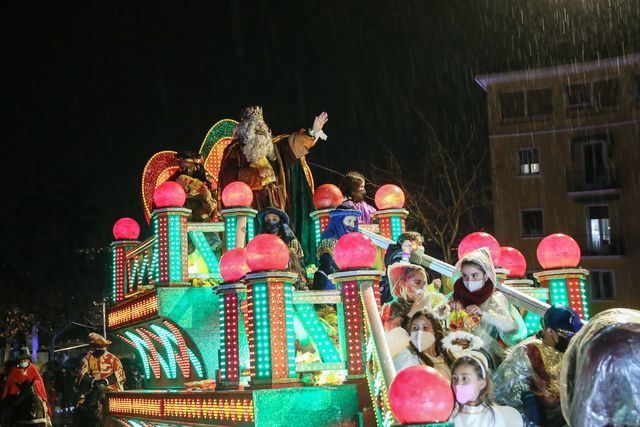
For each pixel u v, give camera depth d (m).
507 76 42.62
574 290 8.33
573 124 42.12
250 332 7.11
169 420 8.97
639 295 41.16
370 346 6.82
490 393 5.52
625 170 41.41
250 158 10.97
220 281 10.34
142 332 12.16
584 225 42.12
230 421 7.10
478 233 8.34
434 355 6.23
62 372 30.48
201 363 10.24
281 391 6.68
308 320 7.29
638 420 4.58
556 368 6.02
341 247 7.14
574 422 4.76
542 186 42.47
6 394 14.90
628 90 41.41
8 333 41.31
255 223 10.20
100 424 12.81
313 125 11.42
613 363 4.61
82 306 43.06
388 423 5.88
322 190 11.06
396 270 7.02
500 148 42.84
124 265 12.93
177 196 10.27
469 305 6.97
